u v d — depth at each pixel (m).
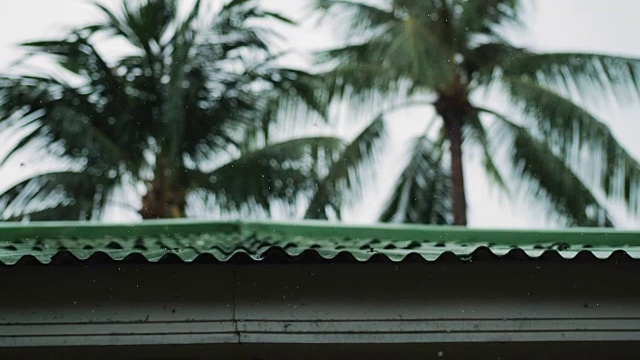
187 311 5.14
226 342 5.15
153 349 5.21
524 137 15.74
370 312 5.20
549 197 15.69
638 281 5.37
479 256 5.16
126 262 5.03
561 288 5.33
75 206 16.23
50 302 5.11
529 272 5.29
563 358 5.48
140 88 16.80
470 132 16.27
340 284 5.20
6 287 5.10
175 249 5.49
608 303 5.35
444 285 5.25
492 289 5.28
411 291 5.24
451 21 16.08
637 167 15.17
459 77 16.20
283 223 6.54
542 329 5.28
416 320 5.22
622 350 5.46
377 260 5.11
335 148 16.28
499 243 6.38
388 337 5.21
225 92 16.66
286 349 5.27
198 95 16.59
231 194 16.20
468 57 16.22
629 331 5.34
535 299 5.31
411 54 15.21
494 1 16.08
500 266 5.25
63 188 16.22
